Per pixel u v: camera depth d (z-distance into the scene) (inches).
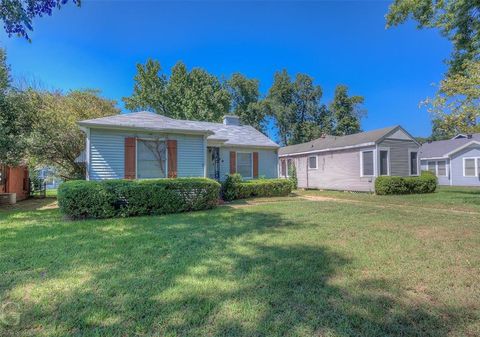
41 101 545.6
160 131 419.5
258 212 341.7
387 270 142.9
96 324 93.9
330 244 193.0
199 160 455.2
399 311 102.2
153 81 1216.8
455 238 208.8
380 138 609.9
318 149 781.3
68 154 561.3
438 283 127.3
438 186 816.9
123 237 215.5
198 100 1210.6
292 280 129.8
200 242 199.5
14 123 442.6
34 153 514.3
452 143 919.0
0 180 495.8
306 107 1614.2
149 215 330.0
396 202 451.2
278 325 92.7
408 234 221.8
